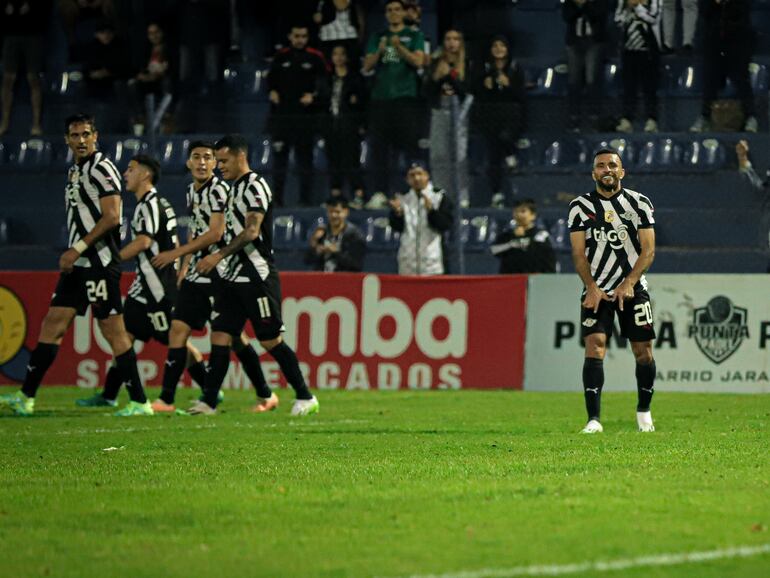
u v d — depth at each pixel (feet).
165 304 142.61
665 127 215.72
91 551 60.44
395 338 177.99
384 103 204.74
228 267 132.46
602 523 65.72
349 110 208.95
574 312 174.19
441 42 227.20
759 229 196.34
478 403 152.76
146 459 94.48
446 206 180.14
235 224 131.03
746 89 208.23
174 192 222.69
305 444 104.58
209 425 123.85
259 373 141.28
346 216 190.39
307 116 202.49
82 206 130.21
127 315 143.23
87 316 182.39
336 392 171.94
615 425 122.01
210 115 230.89
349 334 178.81
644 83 209.87
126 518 68.59
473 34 216.33
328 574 55.21
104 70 235.81
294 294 179.73
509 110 200.64
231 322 134.82
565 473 84.02
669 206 205.36
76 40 255.91
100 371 182.19
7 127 234.79
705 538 61.93
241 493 76.33
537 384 174.81
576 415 135.23
